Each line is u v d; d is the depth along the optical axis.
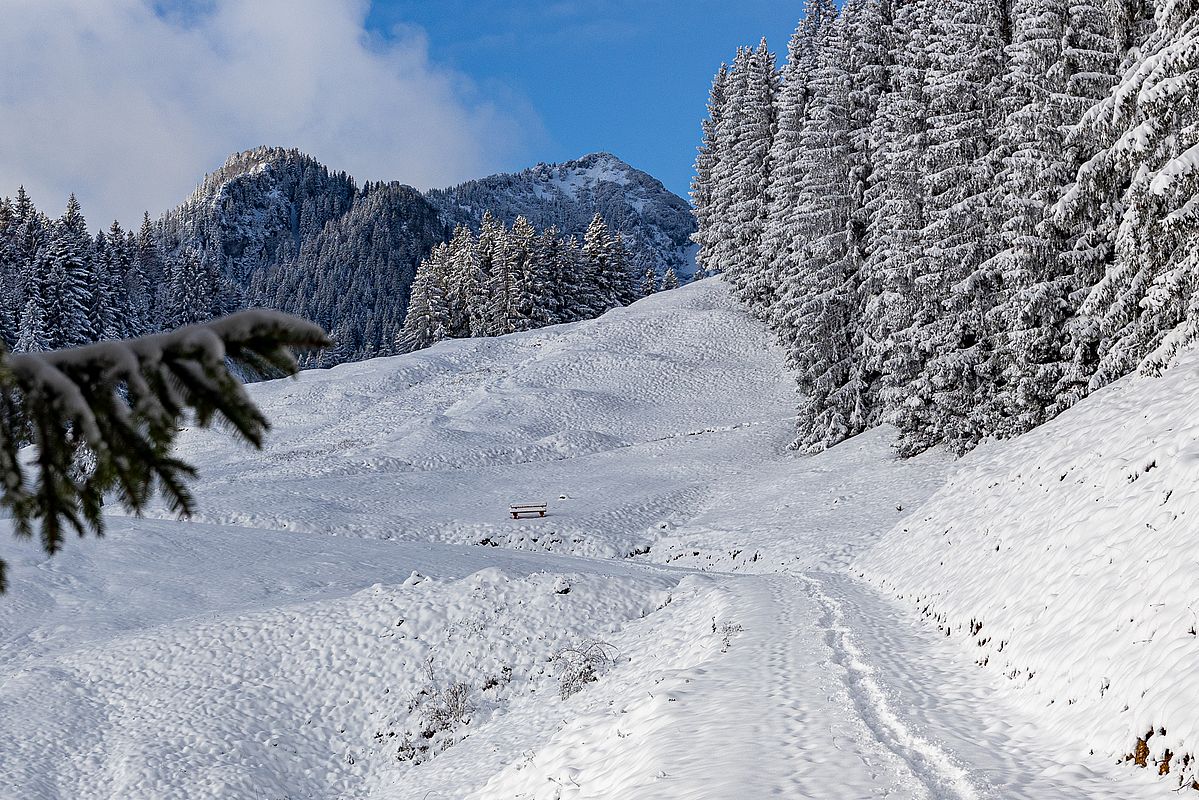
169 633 22.72
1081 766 9.09
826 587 22.98
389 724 19.62
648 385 64.25
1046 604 13.34
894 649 15.46
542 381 65.88
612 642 21.59
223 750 18.17
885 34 42.75
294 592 27.19
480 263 96.88
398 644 21.83
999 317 30.42
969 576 17.42
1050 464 18.91
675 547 36.59
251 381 71.44
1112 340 24.83
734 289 76.25
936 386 33.88
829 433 44.41
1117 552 12.77
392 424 59.75
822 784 8.97
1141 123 18.45
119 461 3.26
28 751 17.77
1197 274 18.17
